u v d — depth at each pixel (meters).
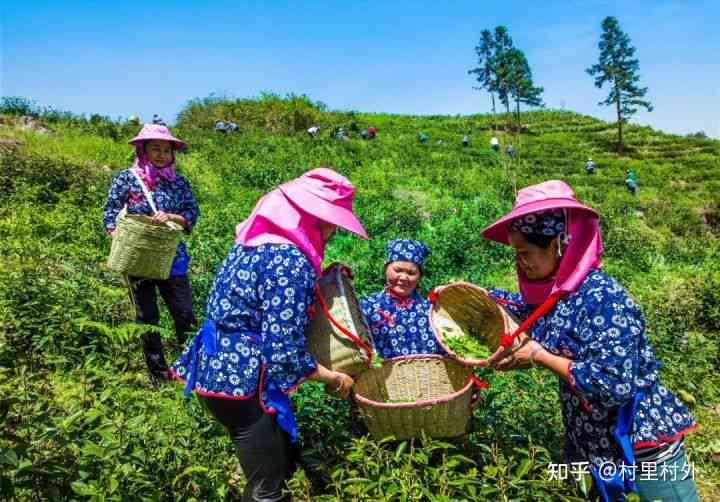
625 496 2.38
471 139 45.81
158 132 4.56
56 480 2.45
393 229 12.69
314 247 2.55
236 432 2.55
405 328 3.65
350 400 3.15
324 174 2.56
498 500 2.56
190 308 4.84
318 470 2.96
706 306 7.89
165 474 2.68
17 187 10.07
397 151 30.73
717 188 36.75
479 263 10.79
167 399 3.58
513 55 41.53
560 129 59.69
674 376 5.50
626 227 18.78
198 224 10.04
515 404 4.06
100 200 10.68
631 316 2.34
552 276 2.48
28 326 4.32
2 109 22.73
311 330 2.68
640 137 55.34
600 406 2.43
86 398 3.47
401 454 2.74
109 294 5.49
